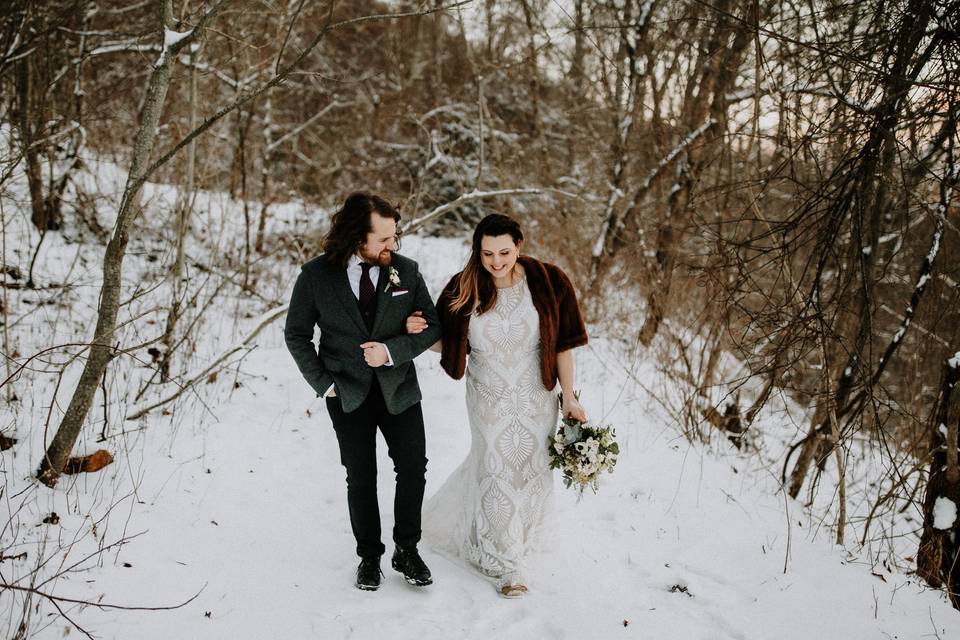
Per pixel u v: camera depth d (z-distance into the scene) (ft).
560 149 40.24
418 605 9.84
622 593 10.70
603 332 26.63
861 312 15.99
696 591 10.97
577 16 31.19
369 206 9.50
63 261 23.48
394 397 9.81
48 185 25.31
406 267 10.07
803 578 11.62
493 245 9.59
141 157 10.84
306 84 46.78
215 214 31.09
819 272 13.85
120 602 8.89
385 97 48.24
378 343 9.53
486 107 34.06
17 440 12.34
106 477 11.83
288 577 10.19
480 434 10.53
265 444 14.43
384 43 50.06
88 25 26.61
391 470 13.91
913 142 13.70
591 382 21.54
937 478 12.87
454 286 10.46
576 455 10.23
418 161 44.62
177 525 10.96
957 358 12.65
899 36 12.89
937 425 13.05
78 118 22.11
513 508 10.39
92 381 10.95
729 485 15.61
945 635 10.36
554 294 10.37
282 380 18.02
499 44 38.32
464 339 10.25
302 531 11.60
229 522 11.41
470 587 10.46
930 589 12.19
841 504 13.75
